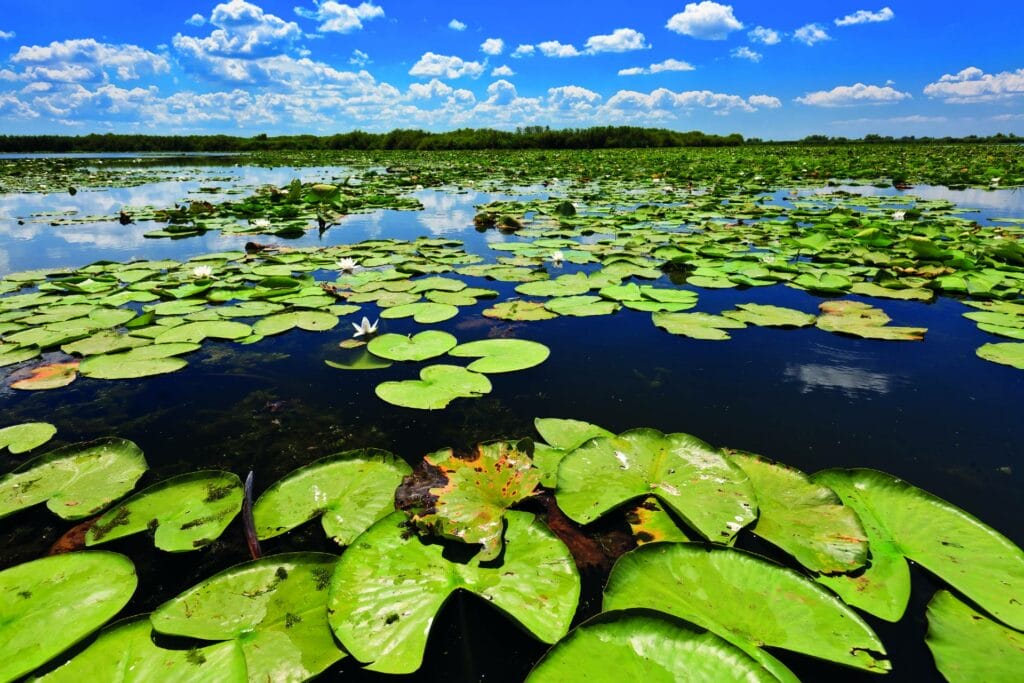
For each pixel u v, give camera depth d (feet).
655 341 8.68
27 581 3.85
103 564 4.03
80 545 4.42
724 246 15.72
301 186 29.01
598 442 5.36
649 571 3.85
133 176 47.75
